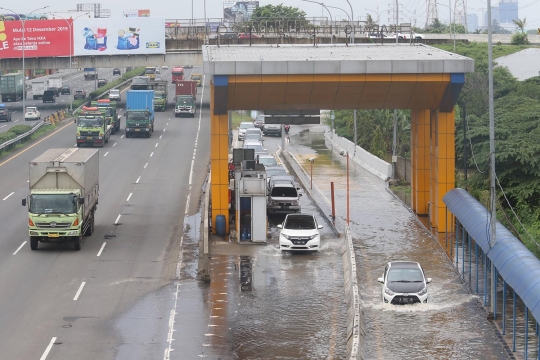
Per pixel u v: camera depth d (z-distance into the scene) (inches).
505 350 1159.0
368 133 3523.6
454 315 1330.0
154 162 3043.8
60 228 1734.7
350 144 3459.6
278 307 1382.9
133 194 2456.9
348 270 1565.0
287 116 2172.7
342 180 2839.6
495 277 1301.7
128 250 1788.9
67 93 5940.0
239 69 1809.8
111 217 2139.5
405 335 1229.1
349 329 1224.2
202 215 2068.2
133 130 3708.2
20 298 1411.2
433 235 1946.4
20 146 3378.4
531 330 1248.8
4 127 4042.8
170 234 1963.6
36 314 1322.6
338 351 1158.3
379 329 1259.8
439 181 1961.1
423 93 1898.4
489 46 1366.9
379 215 2218.3
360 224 2095.2
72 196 1736.0
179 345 1181.7
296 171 3031.5
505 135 2295.8
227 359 1124.5
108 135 3580.2
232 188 2271.2
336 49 2225.6
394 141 2856.8
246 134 3713.1
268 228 2078.0
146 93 3777.1
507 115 2453.2
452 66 1840.6
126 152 3280.0
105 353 1143.0
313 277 1588.3
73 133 3836.1
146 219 2124.8
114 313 1337.4
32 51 5000.0
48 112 4768.7
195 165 2989.7
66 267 1630.2
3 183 2581.2
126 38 5019.7
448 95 1886.1
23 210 2194.9
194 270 1633.9
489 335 1228.5
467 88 3289.9
